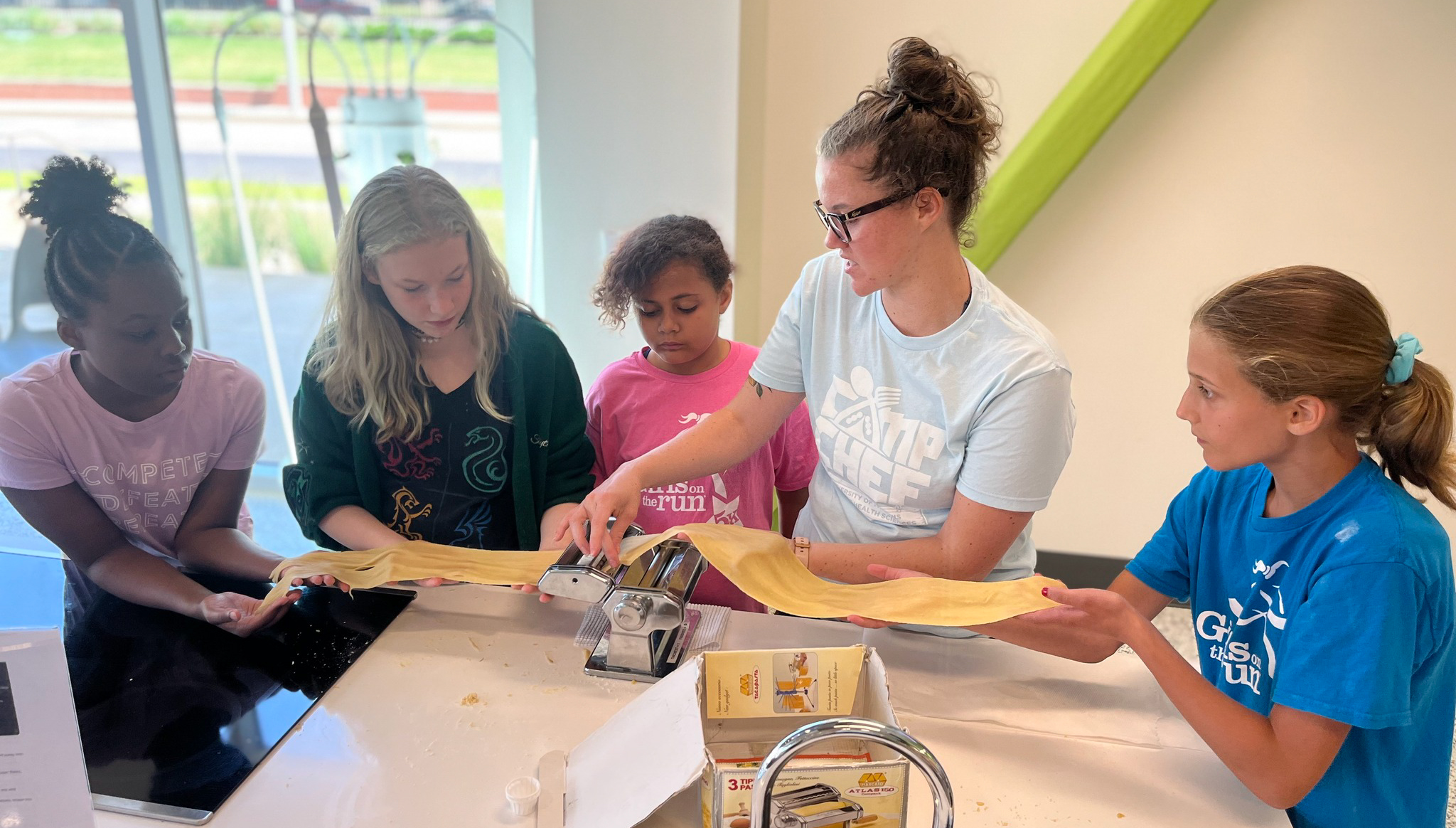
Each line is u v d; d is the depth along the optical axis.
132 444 1.27
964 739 0.95
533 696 1.01
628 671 1.04
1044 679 1.04
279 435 2.14
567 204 2.06
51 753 0.72
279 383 2.11
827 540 1.28
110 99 1.92
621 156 2.00
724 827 0.76
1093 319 2.27
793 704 0.90
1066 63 2.06
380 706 0.99
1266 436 0.87
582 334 2.16
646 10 1.87
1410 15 1.94
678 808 0.85
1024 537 1.24
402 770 0.89
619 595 1.01
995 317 1.06
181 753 0.92
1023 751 0.93
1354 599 0.82
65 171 1.14
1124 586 1.11
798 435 1.53
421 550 1.19
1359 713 0.79
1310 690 0.82
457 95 2.02
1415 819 0.91
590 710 0.98
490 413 1.32
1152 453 2.37
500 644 1.11
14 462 1.21
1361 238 2.11
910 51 0.99
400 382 1.28
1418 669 0.84
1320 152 2.06
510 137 2.09
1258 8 1.98
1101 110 2.00
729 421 1.29
